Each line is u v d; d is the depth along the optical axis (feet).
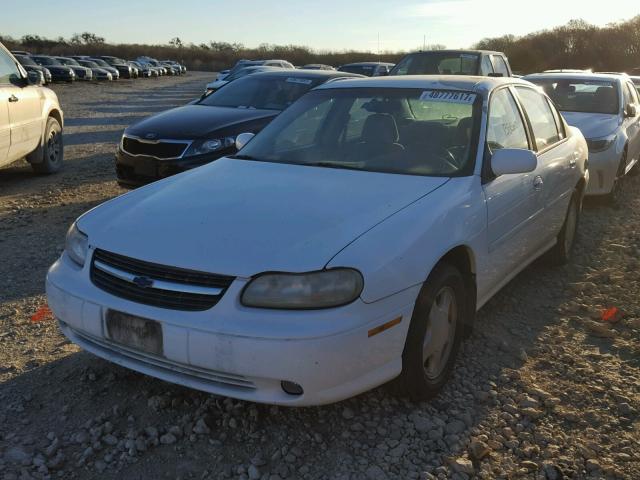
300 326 8.42
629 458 9.30
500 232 12.23
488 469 8.98
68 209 23.36
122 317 9.24
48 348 12.17
